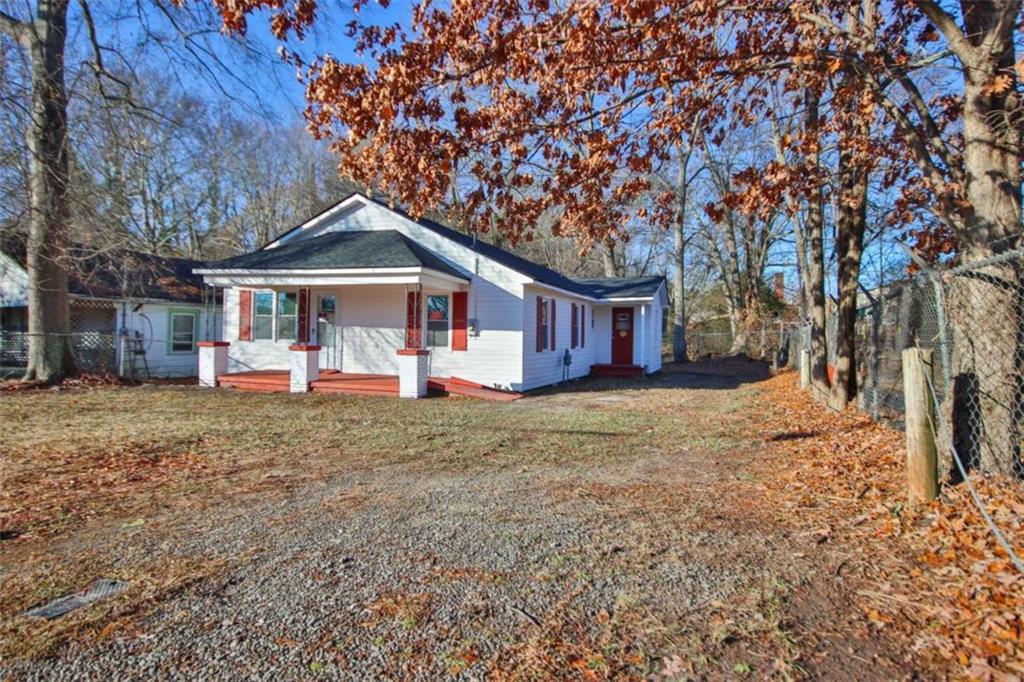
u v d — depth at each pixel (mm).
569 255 39094
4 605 2953
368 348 14758
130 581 3246
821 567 3465
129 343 17594
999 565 3254
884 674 2416
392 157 5426
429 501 4812
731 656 2562
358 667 2461
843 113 6859
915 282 6617
